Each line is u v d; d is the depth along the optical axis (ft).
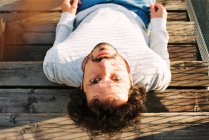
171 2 6.04
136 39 4.48
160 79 4.33
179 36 5.56
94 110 3.56
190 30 5.59
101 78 3.67
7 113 4.45
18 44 5.66
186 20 5.97
